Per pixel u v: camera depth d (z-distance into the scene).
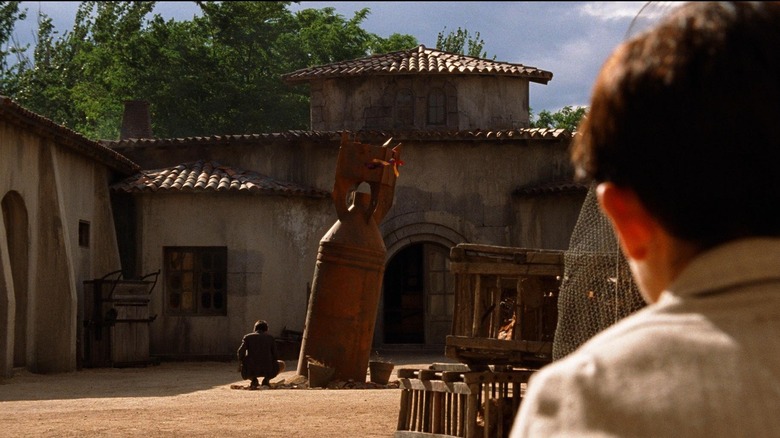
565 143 26.83
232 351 25.02
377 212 16.67
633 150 1.08
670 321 1.06
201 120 43.16
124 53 43.59
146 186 25.02
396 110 29.83
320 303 16.47
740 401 0.99
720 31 1.05
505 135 26.47
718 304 1.06
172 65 43.41
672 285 1.10
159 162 27.41
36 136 20.94
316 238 26.05
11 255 20.34
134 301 22.88
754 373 1.01
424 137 26.61
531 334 8.08
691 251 1.10
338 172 16.62
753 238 1.07
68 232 22.14
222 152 27.23
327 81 30.20
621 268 6.82
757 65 1.04
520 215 26.72
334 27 47.28
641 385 1.02
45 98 47.56
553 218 26.31
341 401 13.60
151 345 24.88
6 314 18.22
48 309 21.16
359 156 16.61
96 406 13.26
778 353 1.01
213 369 22.30
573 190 25.56
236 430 10.70
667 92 1.06
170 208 25.38
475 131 26.72
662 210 1.09
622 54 1.12
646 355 1.04
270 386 16.41
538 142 26.88
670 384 1.01
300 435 10.28
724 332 1.04
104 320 22.53
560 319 7.02
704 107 1.04
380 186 16.61
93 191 24.41
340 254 16.39
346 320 16.36
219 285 25.47
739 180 1.04
